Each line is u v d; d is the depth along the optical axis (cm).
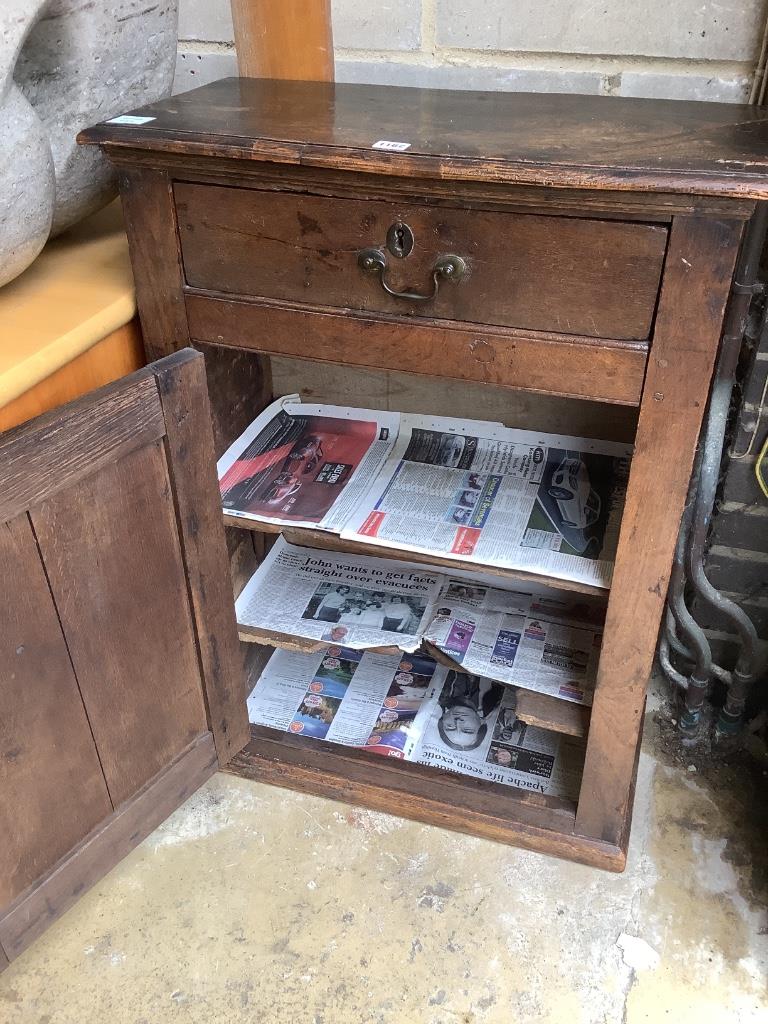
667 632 130
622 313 82
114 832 105
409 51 112
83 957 112
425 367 92
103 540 88
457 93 106
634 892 117
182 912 116
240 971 110
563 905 116
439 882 120
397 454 124
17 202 86
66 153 98
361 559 139
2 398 83
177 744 111
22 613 82
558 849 121
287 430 128
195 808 129
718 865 120
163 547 97
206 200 90
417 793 125
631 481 90
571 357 86
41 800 93
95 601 90
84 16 92
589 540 108
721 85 104
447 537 108
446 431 127
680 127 89
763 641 131
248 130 87
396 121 91
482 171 76
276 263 91
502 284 85
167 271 96
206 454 96
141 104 106
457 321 88
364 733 133
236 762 132
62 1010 106
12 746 87
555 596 131
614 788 114
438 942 113
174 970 110
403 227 84
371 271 88
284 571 137
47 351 87
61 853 99
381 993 108
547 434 124
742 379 112
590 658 120
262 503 114
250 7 107
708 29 101
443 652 121
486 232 82
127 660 98
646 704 141
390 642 122
